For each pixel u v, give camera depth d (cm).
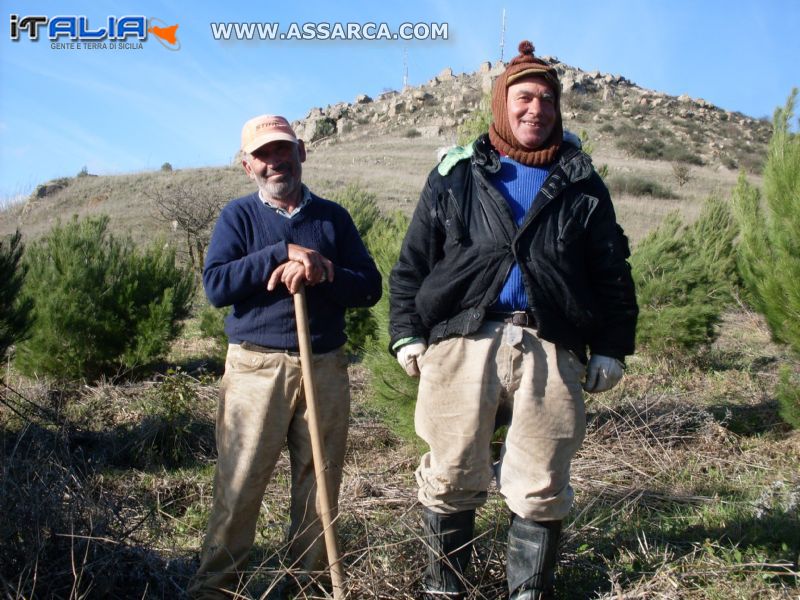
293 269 311
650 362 945
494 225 298
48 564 311
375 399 581
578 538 378
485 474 308
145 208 3219
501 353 297
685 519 425
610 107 7888
